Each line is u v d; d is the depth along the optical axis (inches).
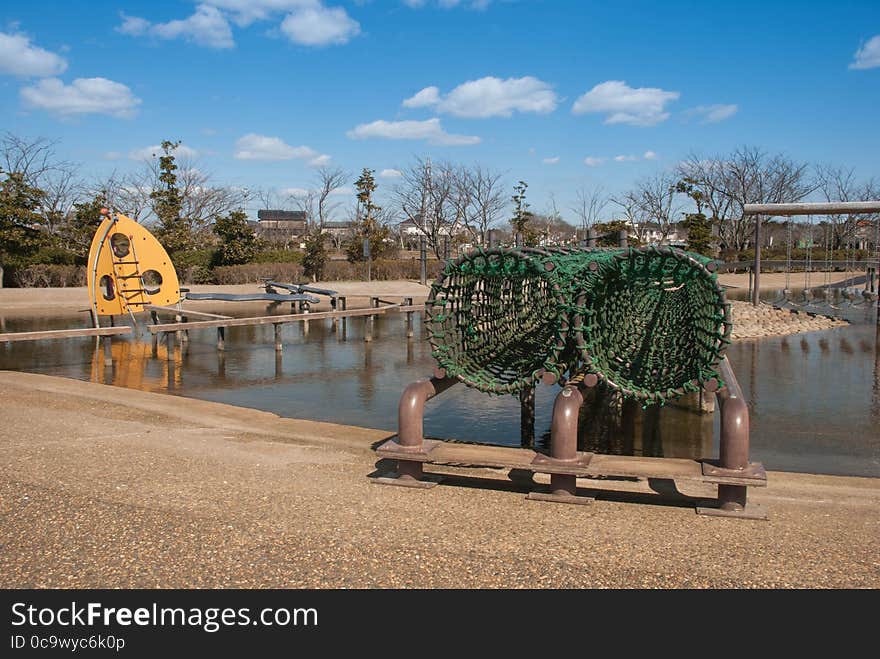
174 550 142.0
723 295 157.6
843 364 419.8
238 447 225.1
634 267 170.9
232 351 496.7
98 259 548.7
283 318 471.5
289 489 180.4
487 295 207.6
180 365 438.6
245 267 1136.8
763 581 128.6
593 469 166.4
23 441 228.4
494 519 159.3
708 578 129.6
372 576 131.0
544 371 174.1
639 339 220.7
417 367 429.4
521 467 171.2
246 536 148.8
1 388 327.3
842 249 1429.6
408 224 2240.4
